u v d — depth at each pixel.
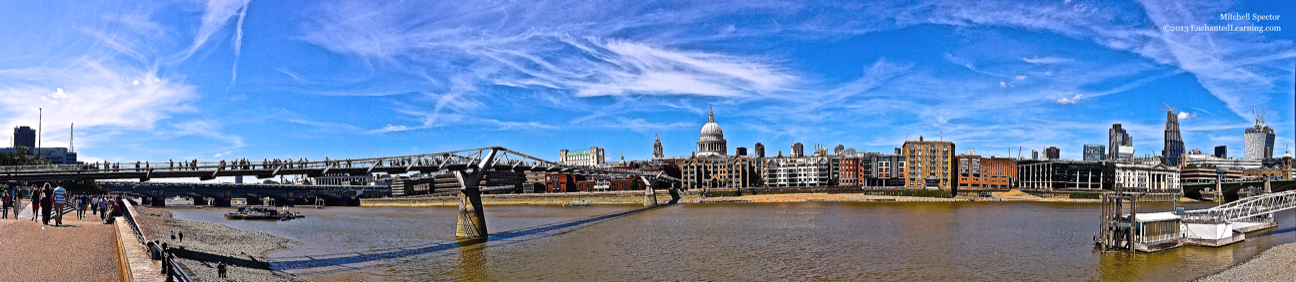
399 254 92.06
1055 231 126.50
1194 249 91.62
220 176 84.25
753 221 154.75
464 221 115.38
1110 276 74.81
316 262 83.19
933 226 138.25
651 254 92.94
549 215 190.38
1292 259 79.44
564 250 97.19
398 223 161.38
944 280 73.19
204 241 93.19
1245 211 117.81
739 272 77.94
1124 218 95.88
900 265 82.94
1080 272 77.31
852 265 82.81
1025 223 146.62
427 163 107.31
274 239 110.06
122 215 79.44
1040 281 72.56
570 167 169.25
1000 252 94.12
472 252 94.38
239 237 107.75
